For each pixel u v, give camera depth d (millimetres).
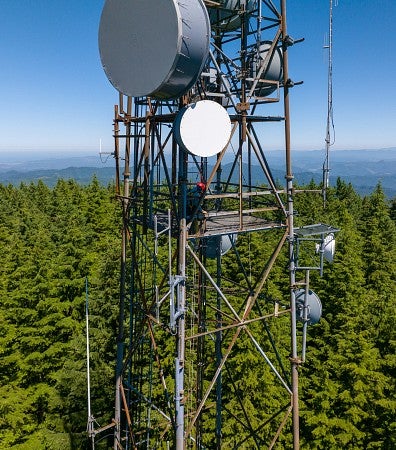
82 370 25406
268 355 24875
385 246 47875
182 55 8133
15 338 28062
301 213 61062
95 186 69062
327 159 15836
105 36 9211
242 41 10359
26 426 24094
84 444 24578
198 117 8977
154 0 8266
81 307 31688
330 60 15672
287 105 10695
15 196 77312
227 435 23109
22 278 30406
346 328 26734
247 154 12500
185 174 9539
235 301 27047
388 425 22938
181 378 9562
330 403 23266
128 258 27734
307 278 11547
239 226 10633
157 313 10172
